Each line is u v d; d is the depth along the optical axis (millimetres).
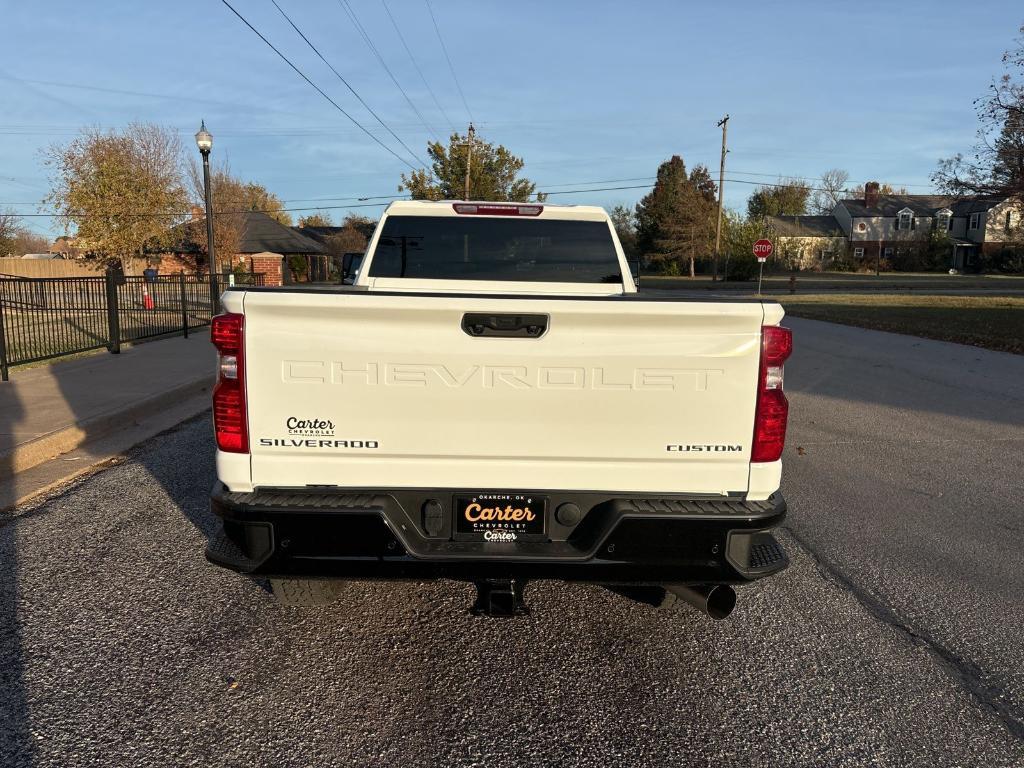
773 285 53031
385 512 2945
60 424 7555
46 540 4895
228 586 4250
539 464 3066
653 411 3033
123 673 3316
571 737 2918
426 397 3002
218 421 3027
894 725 3027
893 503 5945
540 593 4312
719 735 2951
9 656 3445
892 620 3963
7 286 12719
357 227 66625
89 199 36938
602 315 2951
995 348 15898
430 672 3389
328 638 3691
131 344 15234
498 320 2994
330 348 2971
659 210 77875
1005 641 3738
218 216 46750
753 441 3064
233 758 2742
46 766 2670
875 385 11648
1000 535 5242
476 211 4664
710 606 3424
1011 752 2861
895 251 77188
